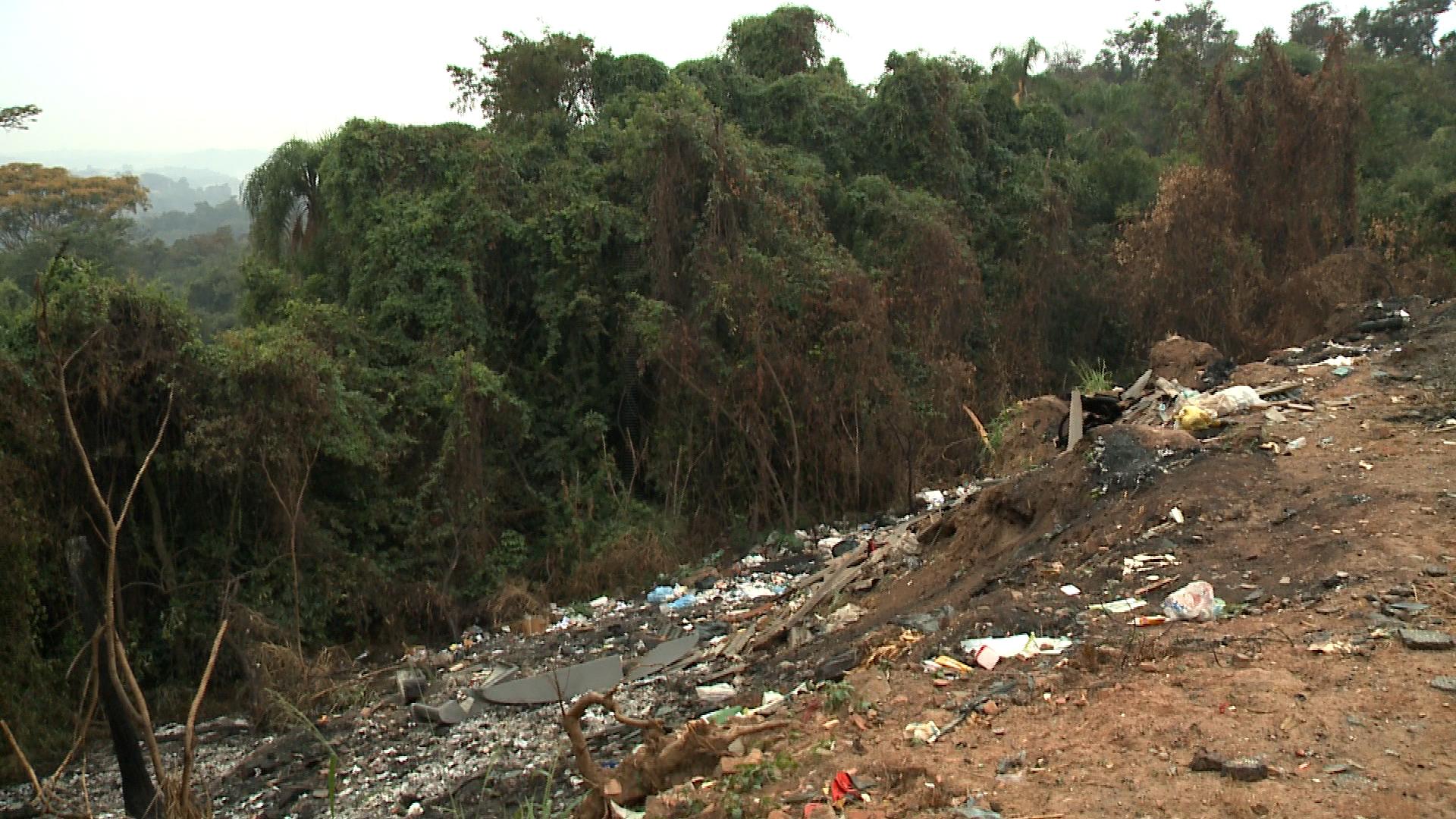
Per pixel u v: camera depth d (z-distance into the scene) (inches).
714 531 700.7
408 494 637.3
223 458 515.2
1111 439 387.9
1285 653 226.4
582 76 906.1
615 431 748.0
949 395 767.7
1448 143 1228.5
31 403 463.8
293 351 549.3
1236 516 322.0
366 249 738.8
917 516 583.5
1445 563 256.8
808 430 712.4
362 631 576.7
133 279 531.2
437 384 661.9
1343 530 290.4
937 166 941.2
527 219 741.9
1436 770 169.9
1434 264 859.4
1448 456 334.0
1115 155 1098.7
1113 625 269.3
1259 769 174.9
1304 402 429.1
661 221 722.8
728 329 709.9
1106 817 168.6
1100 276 961.5
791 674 349.7
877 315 724.0
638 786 229.0
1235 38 1477.6
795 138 938.1
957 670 257.0
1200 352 589.3
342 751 411.8
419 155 765.3
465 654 543.5
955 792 183.9
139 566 519.5
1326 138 850.1
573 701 419.2
